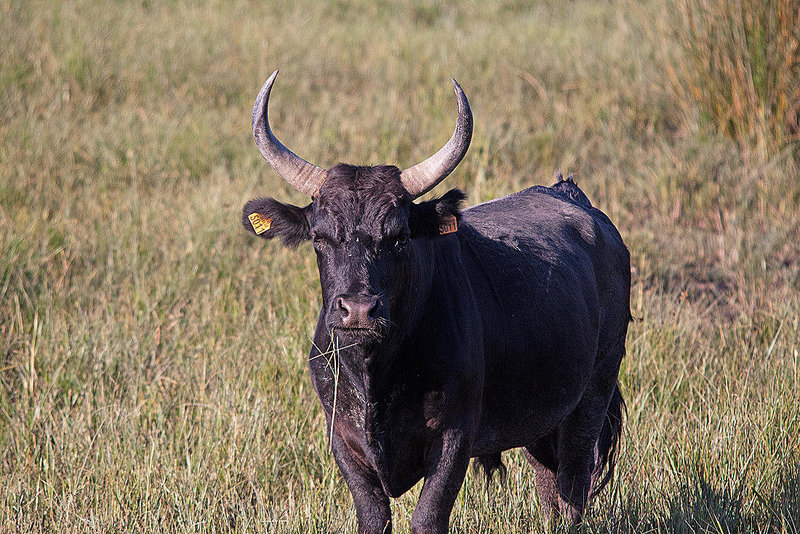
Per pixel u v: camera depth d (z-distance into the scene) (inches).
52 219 1300.4
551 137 1726.1
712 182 1542.8
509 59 2183.8
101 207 1369.3
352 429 615.8
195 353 967.0
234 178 1521.9
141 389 889.5
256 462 797.2
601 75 2017.7
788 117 1605.6
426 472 616.7
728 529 639.1
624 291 842.2
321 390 638.5
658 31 1921.8
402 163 1594.5
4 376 916.6
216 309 1061.1
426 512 600.1
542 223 770.2
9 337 971.9
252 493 772.0
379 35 2471.7
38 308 1025.5
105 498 736.3
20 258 1123.9
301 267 1169.4
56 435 822.5
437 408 603.8
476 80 2084.2
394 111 1840.6
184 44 2185.0
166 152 1590.8
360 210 583.2
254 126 631.8
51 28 2119.8
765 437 775.7
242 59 2178.9
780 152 1610.5
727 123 1669.5
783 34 1565.0
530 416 701.9
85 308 1080.2
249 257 1229.1
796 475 719.7
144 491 741.3
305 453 814.5
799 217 1449.3
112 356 936.3
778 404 821.2
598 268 798.5
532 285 701.3
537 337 690.2
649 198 1539.1
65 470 774.5
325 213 591.2
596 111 1847.9
